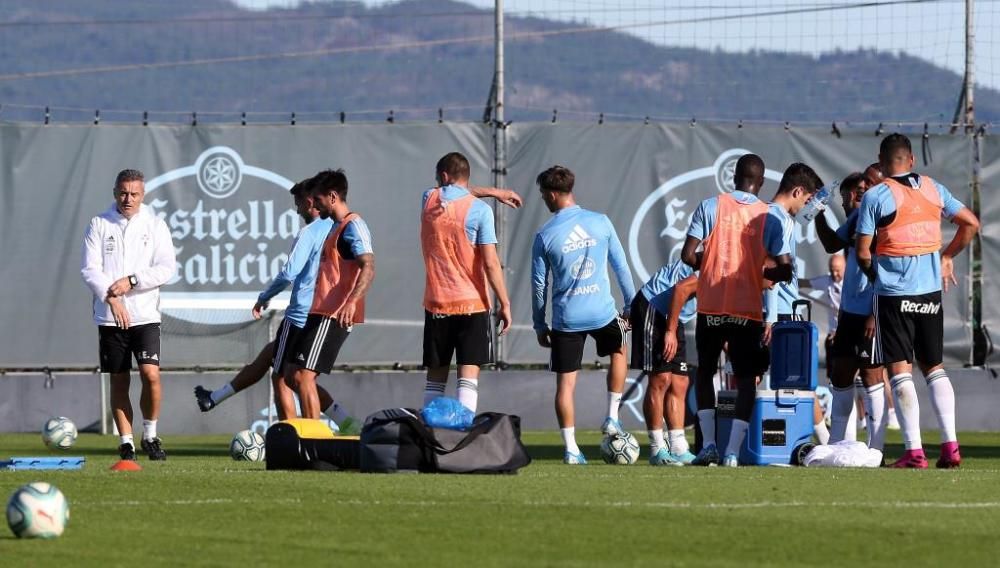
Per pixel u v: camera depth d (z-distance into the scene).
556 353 40.28
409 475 31.34
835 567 19.22
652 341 40.59
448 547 20.80
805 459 38.62
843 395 40.84
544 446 50.41
